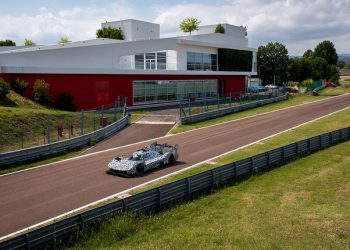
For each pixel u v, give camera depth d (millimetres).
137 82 52156
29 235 11641
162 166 23375
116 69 48125
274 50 114500
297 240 12898
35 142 29078
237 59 71750
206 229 13906
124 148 29172
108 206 14062
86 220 13359
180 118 39781
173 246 12398
